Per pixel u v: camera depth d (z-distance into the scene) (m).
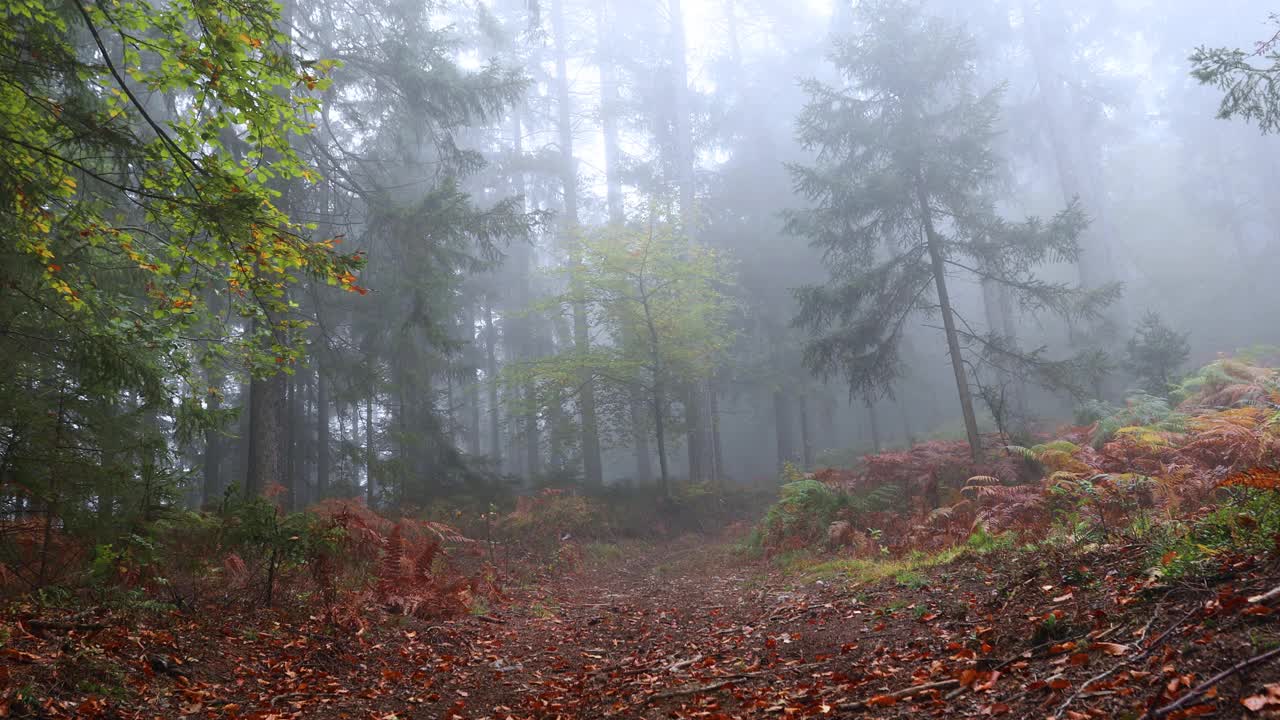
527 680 5.92
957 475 14.31
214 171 6.41
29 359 7.70
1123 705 3.12
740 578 11.43
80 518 6.89
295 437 21.67
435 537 12.56
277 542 7.27
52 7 7.67
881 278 15.83
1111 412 15.34
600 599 10.66
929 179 15.22
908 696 3.98
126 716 4.25
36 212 6.96
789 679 4.91
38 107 6.62
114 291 9.10
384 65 15.74
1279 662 2.90
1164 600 4.06
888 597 7.01
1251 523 4.55
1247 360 15.13
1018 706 3.48
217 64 6.12
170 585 6.84
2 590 6.23
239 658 5.64
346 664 5.95
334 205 17.77
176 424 9.09
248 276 6.96
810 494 13.97
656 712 4.64
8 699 3.92
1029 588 5.48
